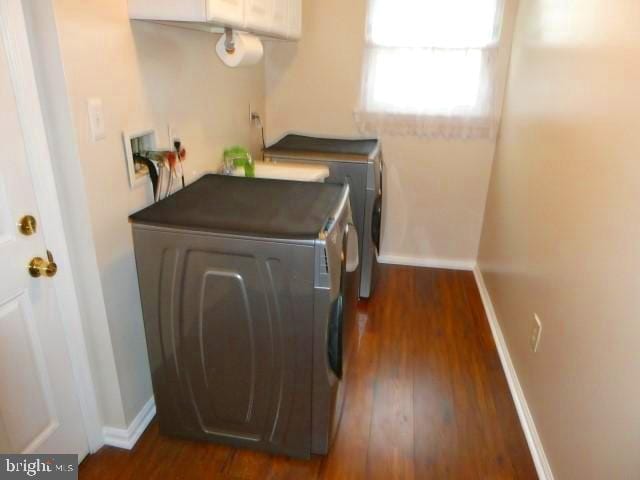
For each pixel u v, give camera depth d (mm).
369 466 1667
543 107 2029
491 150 3020
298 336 1479
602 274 1315
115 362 1585
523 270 2115
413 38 2787
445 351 2375
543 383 1729
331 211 1539
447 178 3137
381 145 3115
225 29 1763
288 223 1419
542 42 2137
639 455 1049
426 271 3311
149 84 1629
